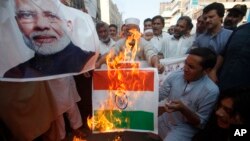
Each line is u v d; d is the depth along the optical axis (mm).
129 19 2834
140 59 2771
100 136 2975
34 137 2193
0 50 1095
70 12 1341
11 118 2020
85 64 1399
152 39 4660
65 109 2463
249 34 2230
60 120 2551
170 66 2799
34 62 1173
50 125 2426
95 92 1944
